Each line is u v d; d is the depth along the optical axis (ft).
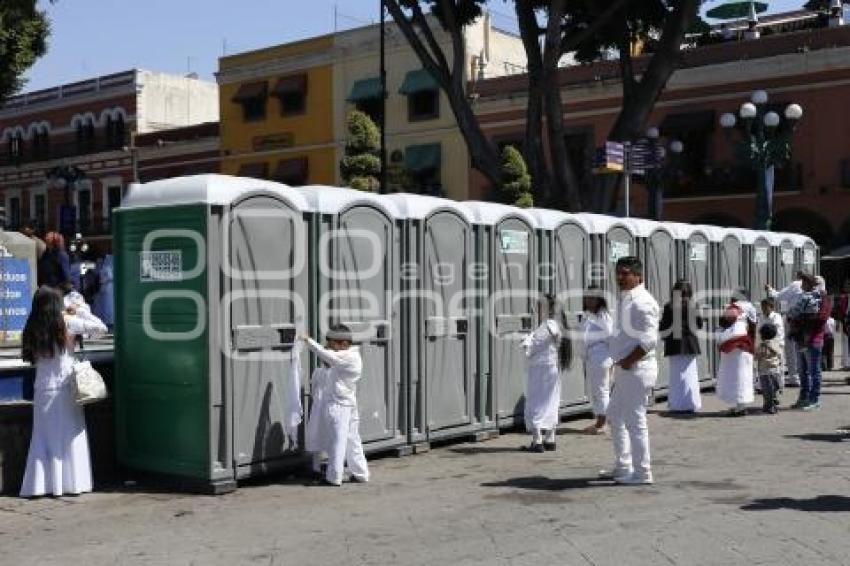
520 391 38.19
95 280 62.18
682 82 104.73
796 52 97.35
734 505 24.31
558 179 71.46
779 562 19.21
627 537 21.31
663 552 20.04
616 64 109.40
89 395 26.86
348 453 28.60
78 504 26.22
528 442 35.60
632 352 26.99
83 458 27.48
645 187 105.91
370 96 129.49
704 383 51.01
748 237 54.34
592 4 76.13
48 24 86.84
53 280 45.68
